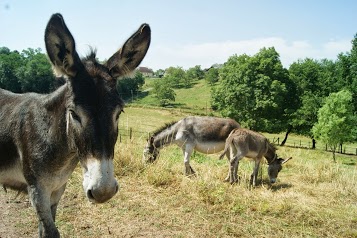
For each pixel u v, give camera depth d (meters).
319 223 5.25
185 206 5.48
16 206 5.17
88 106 2.36
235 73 34.69
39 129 2.98
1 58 44.84
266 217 5.32
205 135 8.91
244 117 33.50
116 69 2.69
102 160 2.29
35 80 21.80
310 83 38.94
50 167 2.99
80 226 4.55
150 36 2.83
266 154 8.73
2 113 3.43
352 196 7.11
